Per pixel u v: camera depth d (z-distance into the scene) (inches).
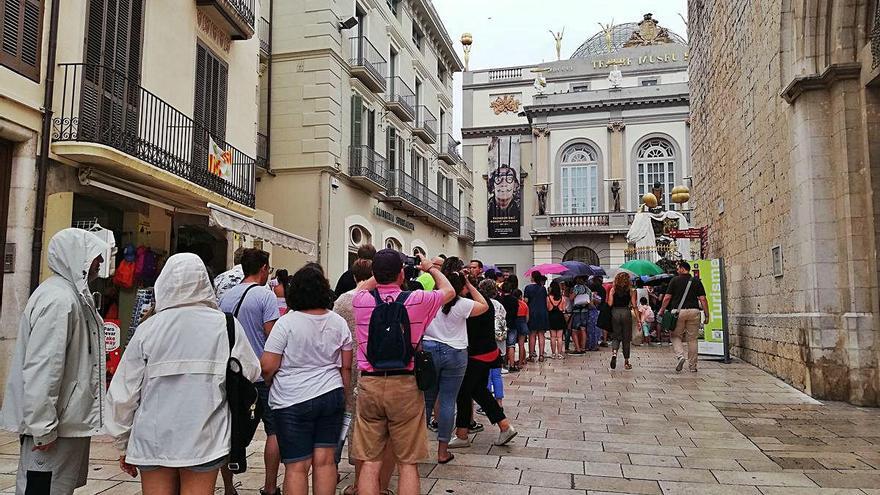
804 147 349.1
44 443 122.5
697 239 697.0
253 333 182.1
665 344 683.4
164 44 429.1
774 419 284.0
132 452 119.1
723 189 580.4
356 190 776.3
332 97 706.2
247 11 527.8
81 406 131.0
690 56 759.1
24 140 309.7
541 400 331.9
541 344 520.4
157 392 120.0
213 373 122.9
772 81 409.1
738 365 479.2
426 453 158.2
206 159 463.8
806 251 348.2
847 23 334.0
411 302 159.9
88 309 135.6
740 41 498.0
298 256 687.7
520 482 193.0
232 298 187.0
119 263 381.7
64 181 335.3
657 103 1400.1
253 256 192.2
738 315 525.3
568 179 1441.9
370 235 816.9
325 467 149.9
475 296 214.5
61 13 334.6
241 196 516.1
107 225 390.0
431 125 1083.3
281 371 151.5
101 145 330.6
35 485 126.6
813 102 346.6
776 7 394.3
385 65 874.1
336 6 721.6
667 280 706.2
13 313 300.2
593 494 182.1
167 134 427.2
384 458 174.7
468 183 1430.9
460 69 1286.9
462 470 205.6
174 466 117.0
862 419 284.2
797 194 361.4
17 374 127.6
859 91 331.6
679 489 186.4
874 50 309.1
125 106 357.1
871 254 320.8
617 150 1417.3
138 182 391.5
